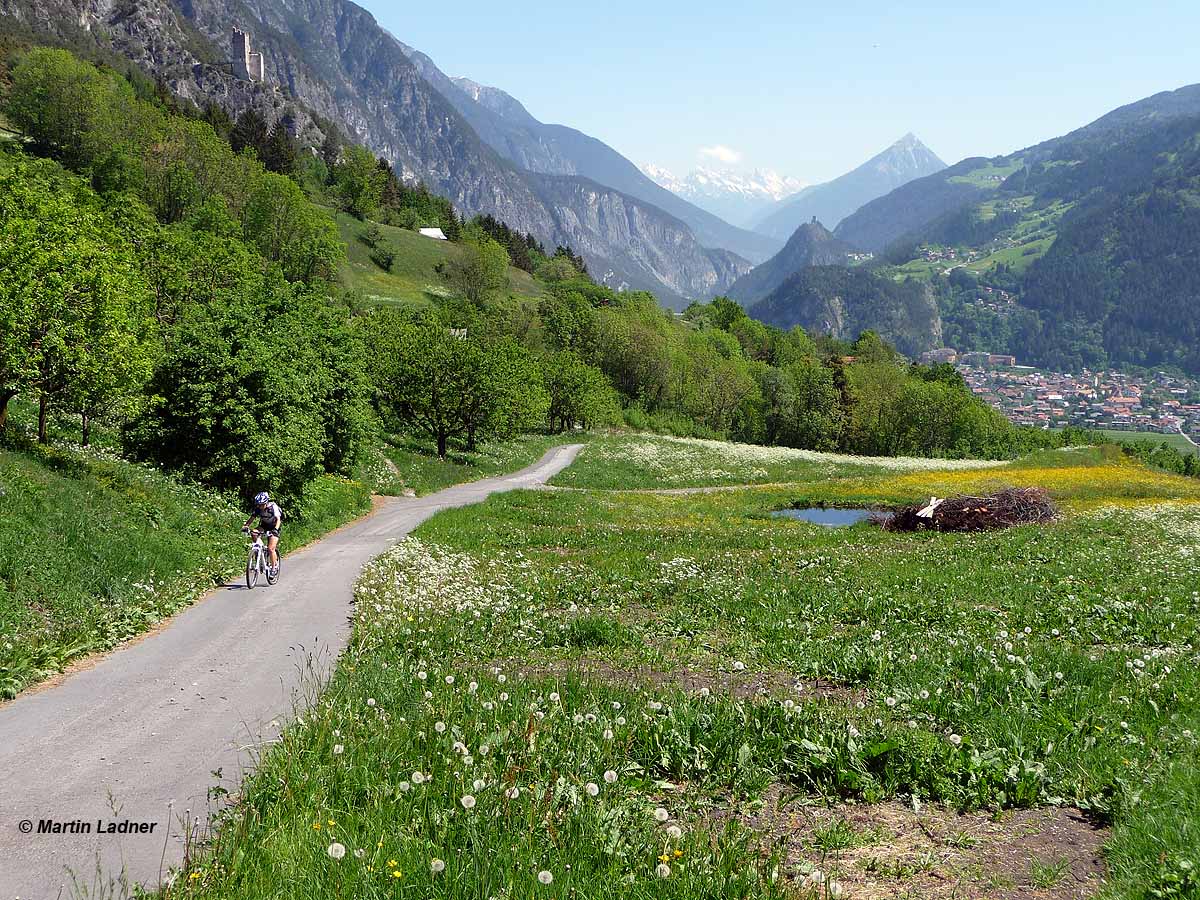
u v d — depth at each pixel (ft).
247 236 406.21
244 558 68.03
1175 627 42.22
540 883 16.01
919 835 20.40
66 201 85.25
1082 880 17.92
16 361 70.33
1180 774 21.65
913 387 444.96
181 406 85.92
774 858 17.48
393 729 25.38
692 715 26.63
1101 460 244.22
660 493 175.73
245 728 28.45
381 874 16.51
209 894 16.06
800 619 49.93
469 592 56.08
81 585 46.14
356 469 146.72
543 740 24.04
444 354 203.72
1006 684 31.60
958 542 93.20
